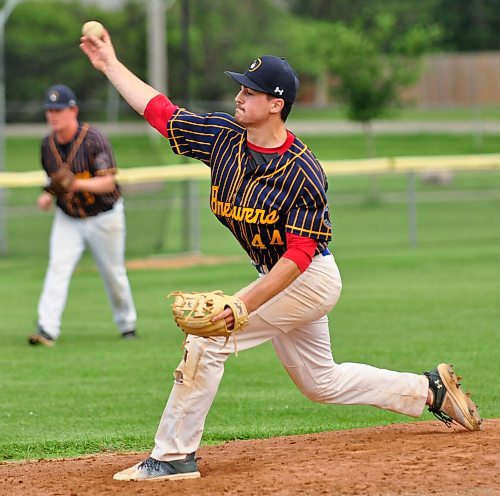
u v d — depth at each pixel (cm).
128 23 12488
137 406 2714
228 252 6512
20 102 12144
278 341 1916
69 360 3362
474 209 8544
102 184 3456
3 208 6619
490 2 19838
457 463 1755
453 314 4075
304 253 1709
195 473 1773
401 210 8575
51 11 13500
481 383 2859
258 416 2567
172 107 1864
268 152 1730
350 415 2573
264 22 16200
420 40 10181
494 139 13450
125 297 3731
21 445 2269
